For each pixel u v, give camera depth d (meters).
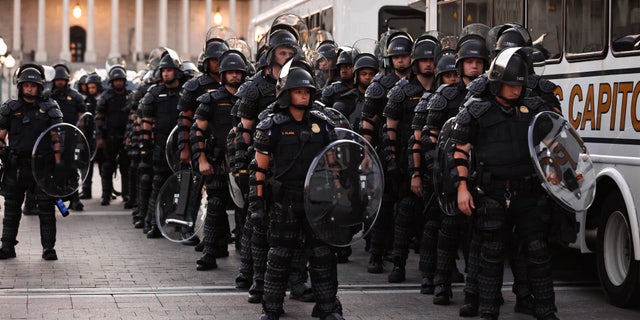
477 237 11.03
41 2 111.44
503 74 9.93
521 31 11.70
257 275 11.84
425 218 12.81
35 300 11.98
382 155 13.58
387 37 15.69
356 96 14.88
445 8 17.19
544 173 9.89
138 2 111.06
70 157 14.95
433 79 12.84
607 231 12.09
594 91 12.53
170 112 17.66
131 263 14.98
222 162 14.13
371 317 11.14
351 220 9.93
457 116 10.17
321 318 10.05
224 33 17.75
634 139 11.60
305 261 10.48
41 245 16.78
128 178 23.97
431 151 11.86
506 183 10.07
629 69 11.74
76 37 117.69
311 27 25.23
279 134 9.97
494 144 10.04
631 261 11.56
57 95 20.44
